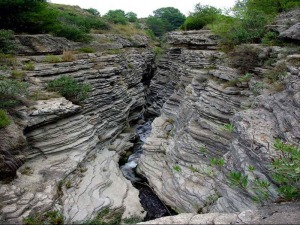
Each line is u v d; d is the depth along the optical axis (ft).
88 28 115.24
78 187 45.83
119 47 110.32
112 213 44.47
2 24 74.33
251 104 44.93
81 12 170.81
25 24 78.38
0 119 40.86
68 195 42.55
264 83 45.11
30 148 46.37
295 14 60.13
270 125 34.40
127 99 92.27
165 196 52.60
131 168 69.31
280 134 31.32
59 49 78.84
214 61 73.97
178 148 57.06
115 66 87.30
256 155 29.96
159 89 122.21
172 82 109.19
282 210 20.45
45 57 68.44
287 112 33.04
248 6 76.79
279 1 71.46
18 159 39.70
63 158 48.83
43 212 35.63
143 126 105.29
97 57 83.20
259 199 24.81
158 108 116.37
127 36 144.36
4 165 37.73
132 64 112.06
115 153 69.77
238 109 48.78
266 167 27.63
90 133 58.80
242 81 51.60
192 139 55.01
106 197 47.01
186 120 64.28
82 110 61.26
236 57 56.29
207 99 56.65
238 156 33.65
